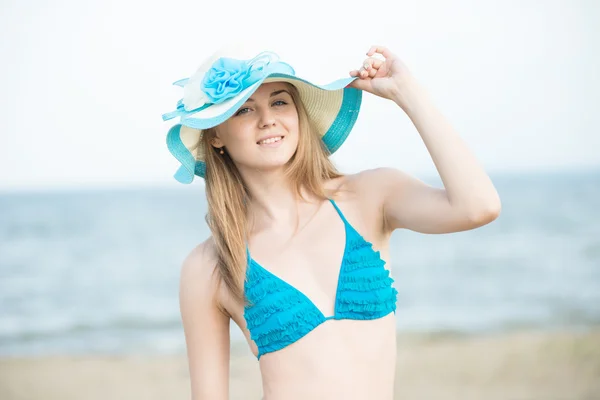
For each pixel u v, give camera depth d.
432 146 2.02
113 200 26.59
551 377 8.59
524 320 12.16
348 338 2.13
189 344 2.41
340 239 2.23
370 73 2.18
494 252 16.64
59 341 12.45
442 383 8.40
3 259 18.56
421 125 2.04
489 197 1.96
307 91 2.33
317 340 2.13
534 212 21.05
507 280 14.74
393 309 2.23
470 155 2.00
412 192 2.18
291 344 2.15
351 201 2.31
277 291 2.19
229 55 2.31
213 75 2.23
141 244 20.09
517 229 18.39
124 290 15.74
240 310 2.29
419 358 9.70
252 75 2.19
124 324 13.32
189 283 2.38
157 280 16.47
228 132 2.25
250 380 8.22
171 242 20.44
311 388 2.12
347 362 2.11
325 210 2.31
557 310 12.80
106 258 18.78
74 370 10.31
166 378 9.49
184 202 25.88
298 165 2.32
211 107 2.23
